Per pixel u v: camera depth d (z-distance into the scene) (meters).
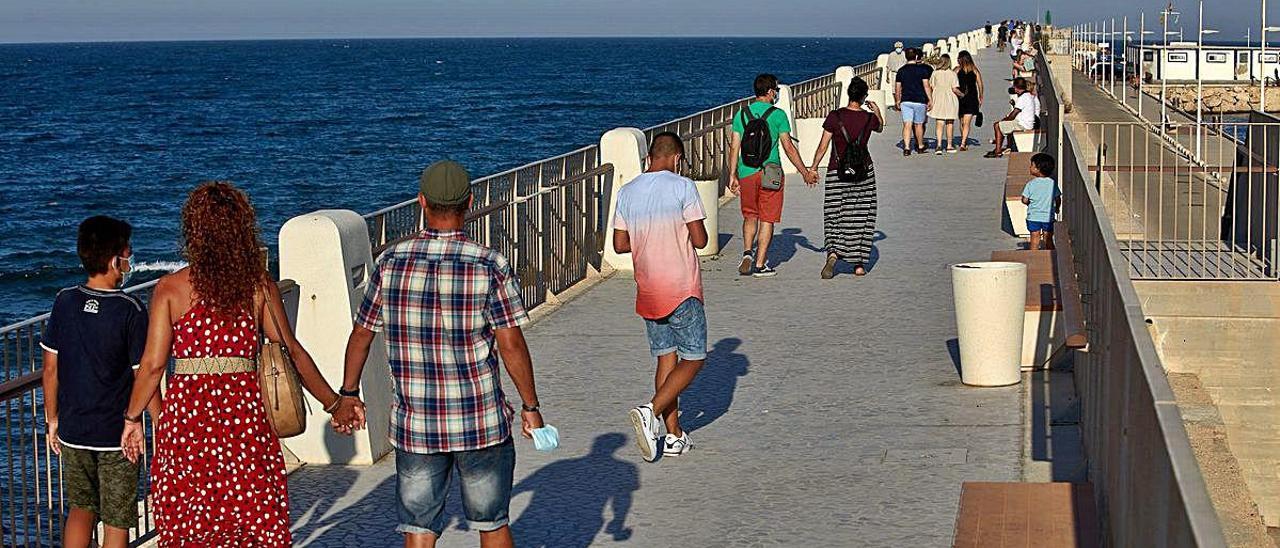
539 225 12.90
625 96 138.75
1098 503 6.53
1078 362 9.15
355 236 8.18
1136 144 23.31
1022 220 15.87
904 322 11.73
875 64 37.69
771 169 13.64
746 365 10.41
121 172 67.69
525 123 99.94
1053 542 5.79
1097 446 6.84
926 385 9.69
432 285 5.39
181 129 92.94
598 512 7.23
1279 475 14.89
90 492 6.00
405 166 69.88
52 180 64.62
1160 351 15.20
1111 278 6.20
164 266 42.31
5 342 6.09
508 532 5.66
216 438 5.58
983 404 9.15
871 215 13.73
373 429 8.16
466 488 5.55
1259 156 16.58
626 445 8.45
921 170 22.34
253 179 64.25
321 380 5.85
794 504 7.28
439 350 5.40
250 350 5.66
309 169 68.44
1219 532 2.93
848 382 9.83
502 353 5.49
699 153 18.86
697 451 8.28
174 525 5.62
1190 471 3.38
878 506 7.21
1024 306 9.64
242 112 110.25
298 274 7.97
